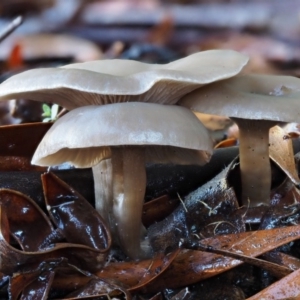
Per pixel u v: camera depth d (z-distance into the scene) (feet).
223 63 1.29
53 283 1.24
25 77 1.26
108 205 1.34
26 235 1.26
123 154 1.30
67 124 1.25
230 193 1.33
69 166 1.40
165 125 1.24
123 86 1.23
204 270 1.24
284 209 1.31
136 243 1.32
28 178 1.36
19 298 1.23
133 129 1.23
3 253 1.22
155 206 1.36
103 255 1.25
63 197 1.28
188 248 1.24
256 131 1.34
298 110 1.29
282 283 1.19
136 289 1.24
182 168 1.40
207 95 1.30
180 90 1.28
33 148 1.39
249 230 1.32
